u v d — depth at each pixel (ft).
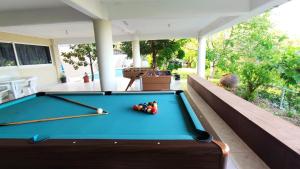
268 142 6.10
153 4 11.62
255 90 16.34
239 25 25.12
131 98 7.27
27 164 3.51
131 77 20.65
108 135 3.77
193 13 11.42
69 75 37.78
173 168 3.39
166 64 33.35
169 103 6.47
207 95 13.66
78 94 8.03
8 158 3.49
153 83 14.76
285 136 5.80
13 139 3.65
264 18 23.91
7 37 19.95
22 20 12.46
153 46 31.89
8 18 12.51
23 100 7.18
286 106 13.35
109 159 3.40
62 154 3.41
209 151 3.23
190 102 6.15
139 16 11.84
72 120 4.99
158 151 3.29
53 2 10.77
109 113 5.52
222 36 30.04
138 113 5.49
